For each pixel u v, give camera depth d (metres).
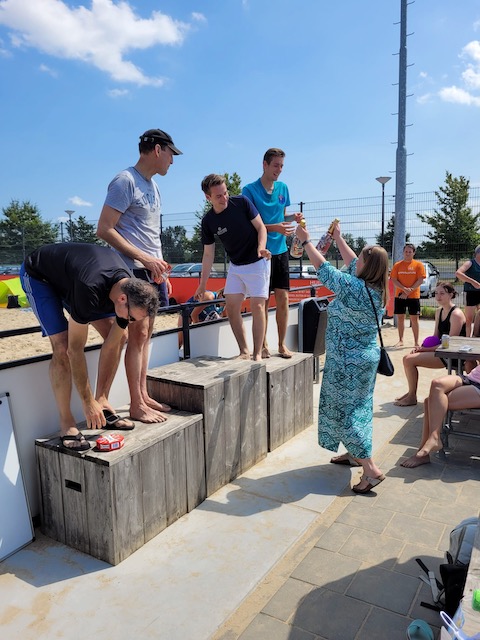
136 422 2.98
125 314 2.39
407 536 2.78
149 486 2.71
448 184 21.61
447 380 3.71
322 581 2.42
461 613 1.48
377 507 3.10
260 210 4.59
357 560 2.58
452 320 4.89
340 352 3.20
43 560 2.59
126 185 3.05
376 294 3.12
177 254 14.66
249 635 2.09
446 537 2.76
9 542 2.62
